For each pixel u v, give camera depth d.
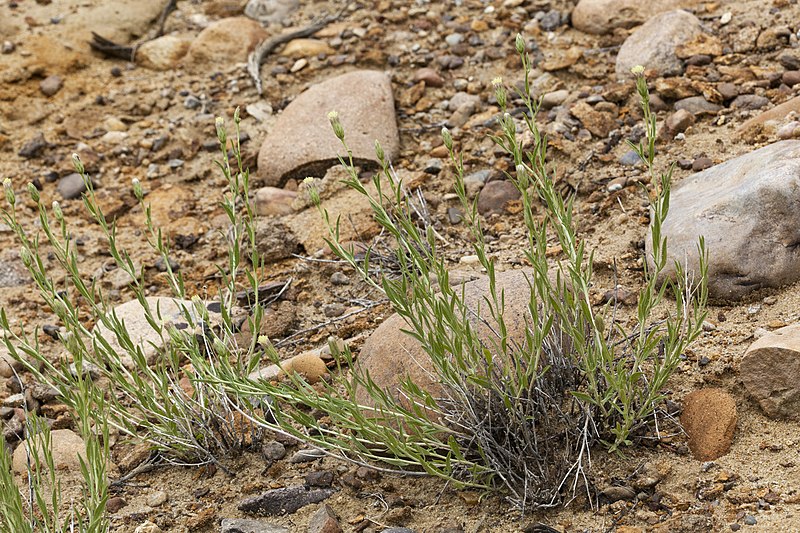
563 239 3.23
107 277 4.96
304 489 3.33
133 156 5.89
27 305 4.80
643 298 3.07
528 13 6.33
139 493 3.49
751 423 3.22
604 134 5.07
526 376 3.02
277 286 4.59
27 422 3.30
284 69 6.30
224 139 3.68
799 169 3.81
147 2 7.09
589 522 3.00
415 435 3.19
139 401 3.59
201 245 5.12
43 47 6.59
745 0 5.81
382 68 6.16
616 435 3.24
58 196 5.62
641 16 5.87
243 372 3.68
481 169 5.12
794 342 3.19
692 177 4.37
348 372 3.84
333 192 5.15
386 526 3.13
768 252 3.73
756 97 4.96
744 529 2.82
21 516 2.88
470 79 5.90
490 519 3.09
